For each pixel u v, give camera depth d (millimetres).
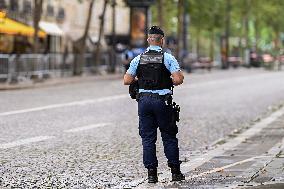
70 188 18703
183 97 57125
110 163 23266
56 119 37875
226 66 148625
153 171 19203
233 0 167375
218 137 31453
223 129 34750
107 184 19266
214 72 123750
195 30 173750
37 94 57656
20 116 39000
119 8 152000
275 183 17984
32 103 48094
